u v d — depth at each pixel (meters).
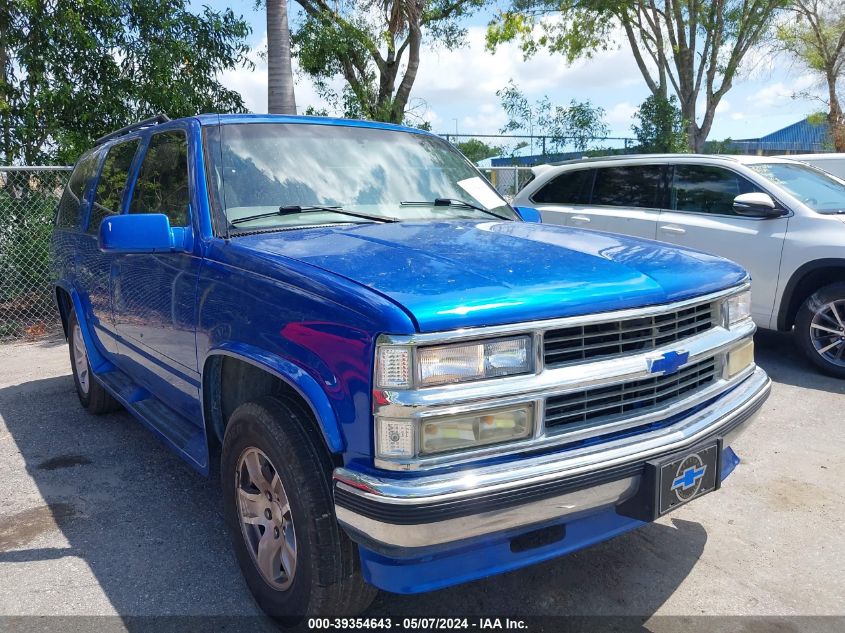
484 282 2.26
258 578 2.74
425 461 2.05
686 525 3.49
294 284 2.41
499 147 15.12
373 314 2.08
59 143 9.97
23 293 8.67
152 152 3.92
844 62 23.28
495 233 2.99
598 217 7.32
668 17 19.47
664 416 2.45
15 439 4.72
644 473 2.35
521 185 14.20
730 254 6.35
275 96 9.91
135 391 4.23
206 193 3.14
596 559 3.17
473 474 2.07
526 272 2.38
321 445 2.38
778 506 3.67
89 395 5.05
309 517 2.32
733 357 2.83
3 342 8.06
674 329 2.52
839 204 6.31
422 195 3.62
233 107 11.95
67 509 3.69
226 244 2.91
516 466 2.13
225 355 2.80
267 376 2.81
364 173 3.54
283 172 3.33
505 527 2.16
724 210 6.52
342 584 2.36
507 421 2.14
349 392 2.14
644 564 3.13
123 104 10.70
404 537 2.03
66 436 4.77
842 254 5.66
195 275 3.03
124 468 4.21
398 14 12.73
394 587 2.20
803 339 6.02
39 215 8.71
